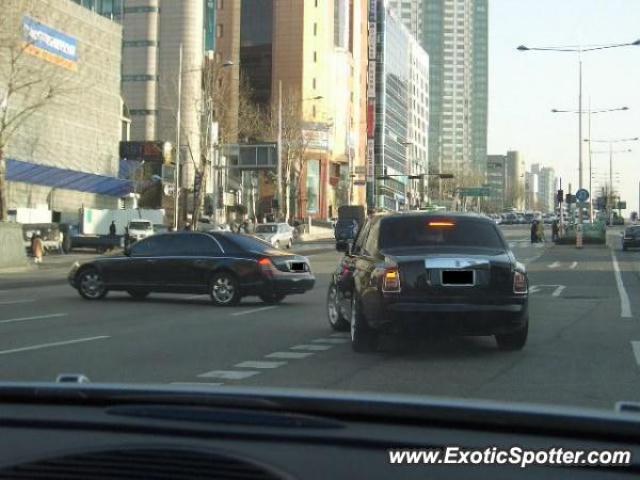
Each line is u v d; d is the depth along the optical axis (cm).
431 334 967
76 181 4853
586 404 733
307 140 8106
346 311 1151
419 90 17475
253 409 301
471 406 293
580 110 4997
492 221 1070
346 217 7281
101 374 883
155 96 8556
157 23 8606
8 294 2014
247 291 1631
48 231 4328
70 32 4981
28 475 256
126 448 267
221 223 5797
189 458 259
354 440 271
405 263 959
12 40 3092
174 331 1260
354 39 11975
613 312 1540
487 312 952
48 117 4897
